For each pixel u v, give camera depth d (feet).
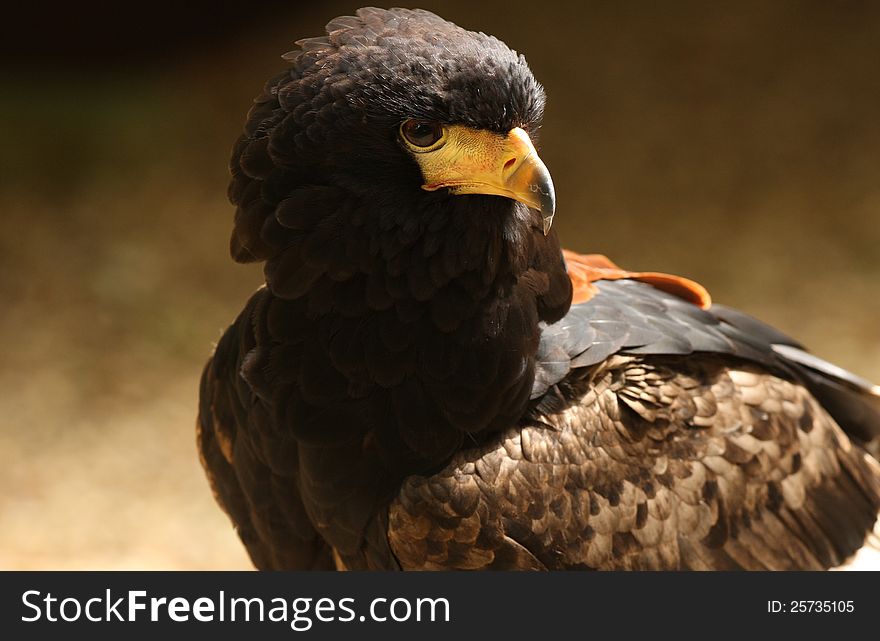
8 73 63.52
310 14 65.26
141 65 64.49
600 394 17.42
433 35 15.28
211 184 56.34
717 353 18.93
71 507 37.68
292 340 15.92
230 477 19.03
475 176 14.90
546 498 16.56
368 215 15.10
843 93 56.59
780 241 49.29
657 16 62.28
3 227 52.95
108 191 55.77
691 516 17.75
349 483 16.47
